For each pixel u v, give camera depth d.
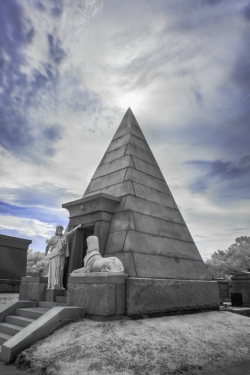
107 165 11.91
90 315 7.16
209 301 9.83
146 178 11.19
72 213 10.82
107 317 6.85
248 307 13.32
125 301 7.36
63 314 6.91
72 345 5.85
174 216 11.29
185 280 9.26
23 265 15.27
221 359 6.46
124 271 8.06
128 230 8.95
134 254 8.52
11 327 7.79
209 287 10.05
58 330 6.67
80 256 10.30
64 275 10.04
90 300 7.30
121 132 12.71
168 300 8.34
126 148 11.62
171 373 5.41
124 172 10.78
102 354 5.47
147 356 5.62
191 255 10.75
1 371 5.54
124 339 6.00
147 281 7.90
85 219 10.21
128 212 9.40
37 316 7.93
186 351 6.24
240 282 16.81
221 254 45.03
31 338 6.35
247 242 42.84
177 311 8.52
